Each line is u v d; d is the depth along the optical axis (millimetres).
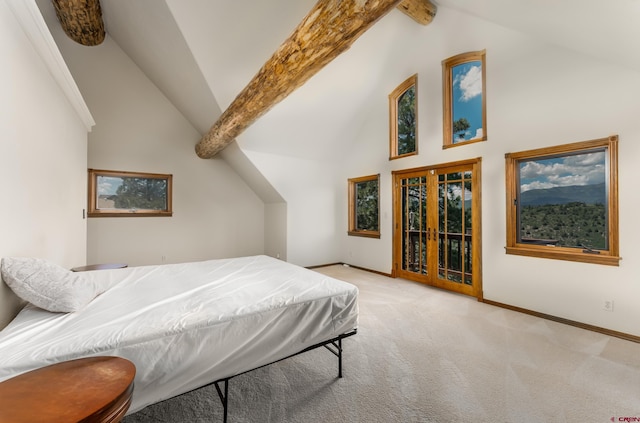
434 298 3730
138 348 1255
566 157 2920
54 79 2320
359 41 3900
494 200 3453
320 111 4664
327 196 5914
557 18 2135
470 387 1858
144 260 4852
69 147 2803
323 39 1803
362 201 5695
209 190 5516
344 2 1556
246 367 1546
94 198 4449
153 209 4988
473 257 3699
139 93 4781
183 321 1421
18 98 1672
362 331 2732
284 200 5414
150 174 4883
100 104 4465
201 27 3008
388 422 1551
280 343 1673
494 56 3404
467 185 3781
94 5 3619
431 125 4191
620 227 2549
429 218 4293
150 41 3646
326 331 1876
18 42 1671
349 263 5867
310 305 1814
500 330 2734
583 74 2729
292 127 4707
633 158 2475
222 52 3291
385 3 1443
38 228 1993
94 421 747
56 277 1640
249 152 4836
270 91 2564
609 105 2588
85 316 1476
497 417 1588
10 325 1358
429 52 4109
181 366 1343
